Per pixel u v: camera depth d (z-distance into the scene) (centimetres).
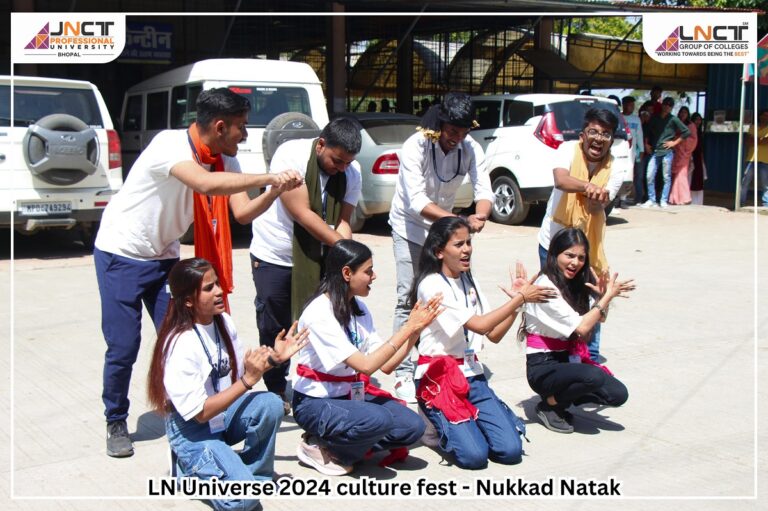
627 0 1694
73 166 926
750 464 430
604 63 1755
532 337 482
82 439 459
